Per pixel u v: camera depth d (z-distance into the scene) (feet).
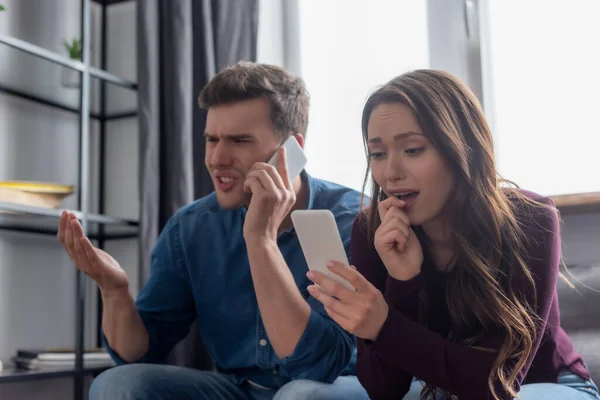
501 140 6.79
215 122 4.61
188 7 6.94
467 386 3.39
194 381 4.66
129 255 7.69
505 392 3.38
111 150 7.88
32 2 7.06
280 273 4.17
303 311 4.14
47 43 7.18
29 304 6.88
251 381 4.87
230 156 4.58
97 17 7.96
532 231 3.71
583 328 4.86
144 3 6.75
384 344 3.45
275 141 4.65
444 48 7.09
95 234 7.56
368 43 7.61
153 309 5.15
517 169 6.72
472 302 3.64
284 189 4.27
